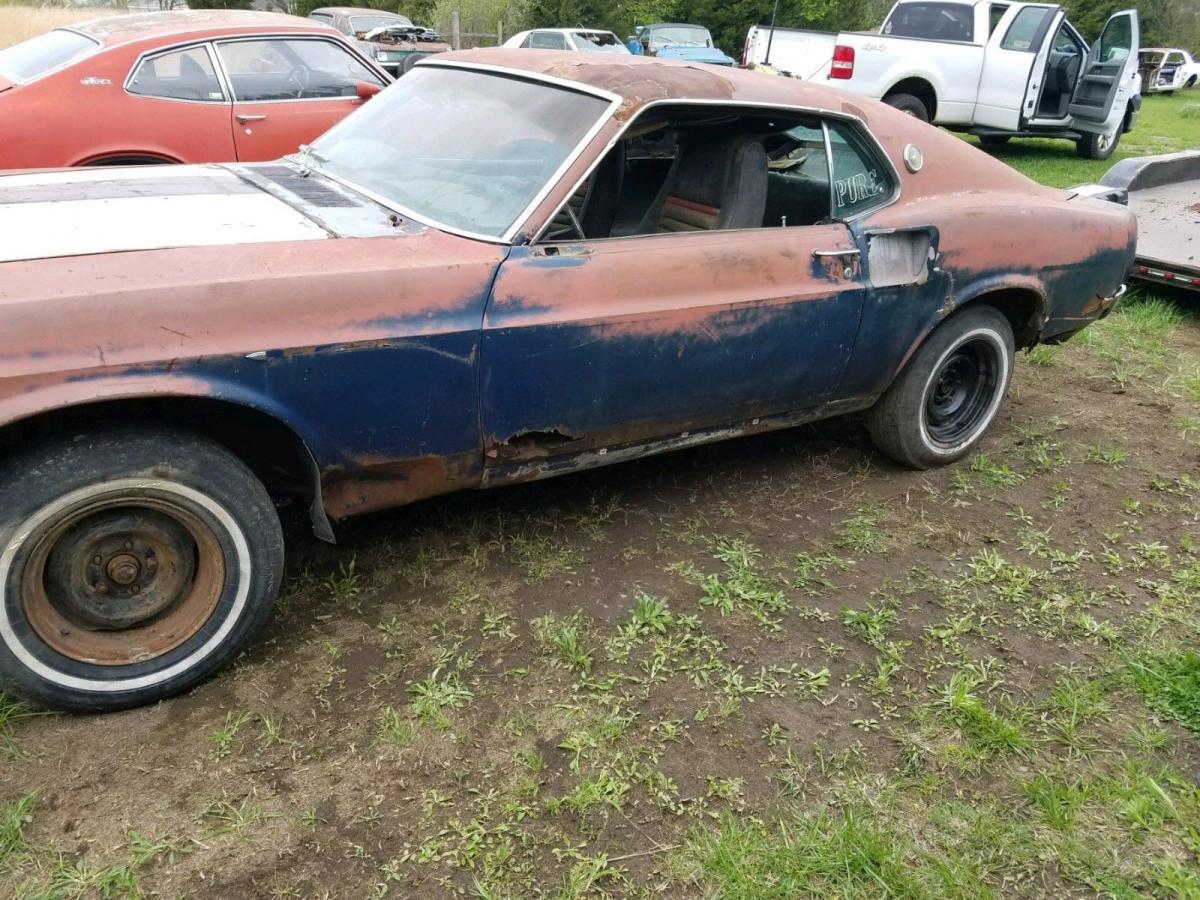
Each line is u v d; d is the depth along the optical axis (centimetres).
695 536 361
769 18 3084
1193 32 4900
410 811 231
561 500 379
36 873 208
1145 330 625
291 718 257
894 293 366
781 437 456
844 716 273
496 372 284
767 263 334
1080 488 419
